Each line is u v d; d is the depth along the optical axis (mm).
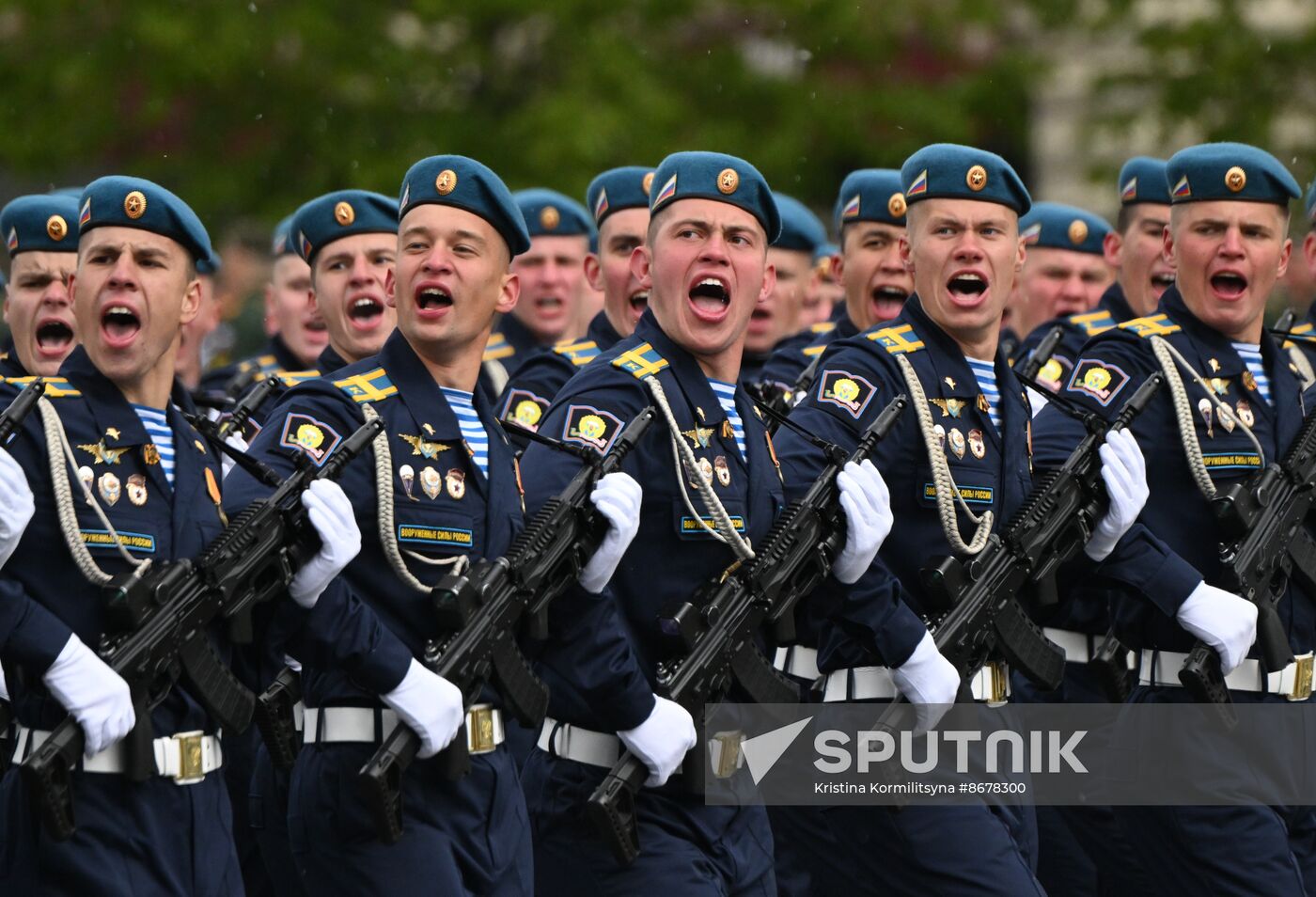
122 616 25250
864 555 29281
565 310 44031
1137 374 33531
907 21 77938
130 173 72500
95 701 24781
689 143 72312
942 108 77625
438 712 26344
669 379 28844
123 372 26547
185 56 69938
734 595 28469
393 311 37438
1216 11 76125
